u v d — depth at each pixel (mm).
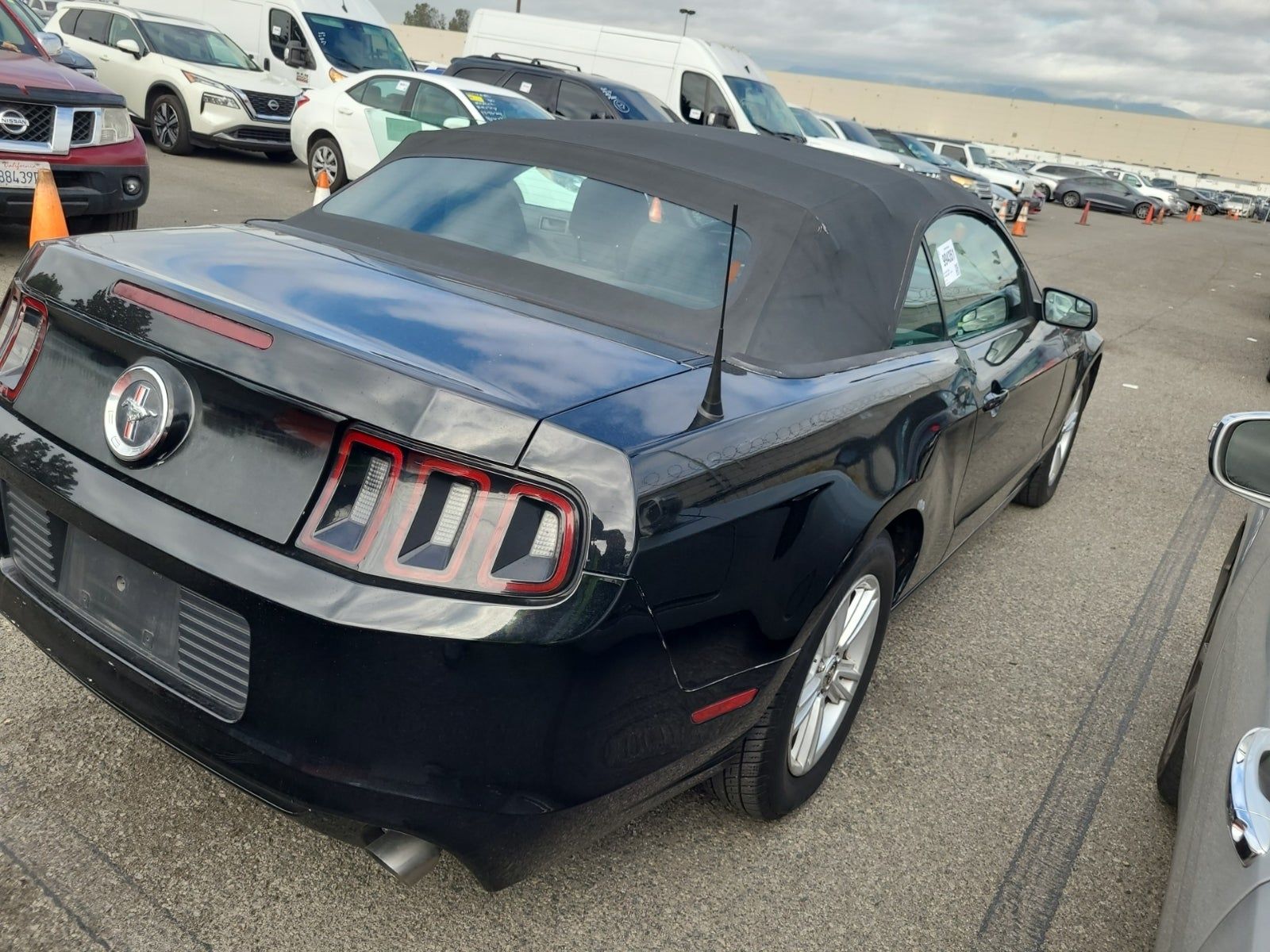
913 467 2588
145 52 13820
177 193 10609
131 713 1965
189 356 1860
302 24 15750
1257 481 1885
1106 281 15875
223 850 2303
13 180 6184
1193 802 1771
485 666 1661
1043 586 4422
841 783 2879
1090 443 6793
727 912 2340
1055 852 2727
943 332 3203
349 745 1724
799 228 2688
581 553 1679
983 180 22844
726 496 1921
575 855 2441
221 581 1762
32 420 2121
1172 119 89750
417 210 2900
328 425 1738
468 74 13781
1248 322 13445
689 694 1967
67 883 2146
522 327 2184
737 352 2404
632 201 2801
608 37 16453
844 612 2586
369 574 1695
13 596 2227
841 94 96625
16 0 10773
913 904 2459
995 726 3287
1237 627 2154
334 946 2092
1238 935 1253
